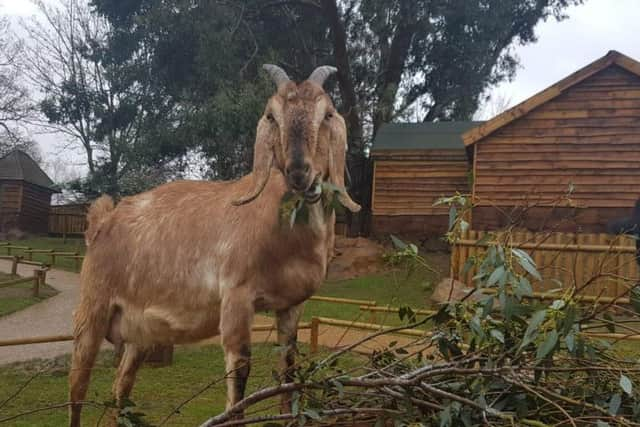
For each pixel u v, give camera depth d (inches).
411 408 117.0
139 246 178.7
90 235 193.8
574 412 121.3
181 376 300.0
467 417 115.6
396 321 373.1
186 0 785.6
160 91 1026.7
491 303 121.0
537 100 629.9
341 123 155.1
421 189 835.4
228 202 168.2
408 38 972.6
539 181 636.7
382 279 636.1
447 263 725.3
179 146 848.3
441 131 910.4
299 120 142.5
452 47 1003.3
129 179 846.5
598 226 614.2
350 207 147.2
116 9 935.0
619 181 613.9
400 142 863.7
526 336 109.9
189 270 167.2
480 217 649.0
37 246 1091.3
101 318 185.5
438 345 131.0
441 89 1096.8
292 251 155.9
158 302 173.0
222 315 157.6
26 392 275.4
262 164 151.3
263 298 159.5
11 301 564.7
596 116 625.6
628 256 393.7
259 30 887.7
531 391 112.9
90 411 238.7
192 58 874.1
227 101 713.0
